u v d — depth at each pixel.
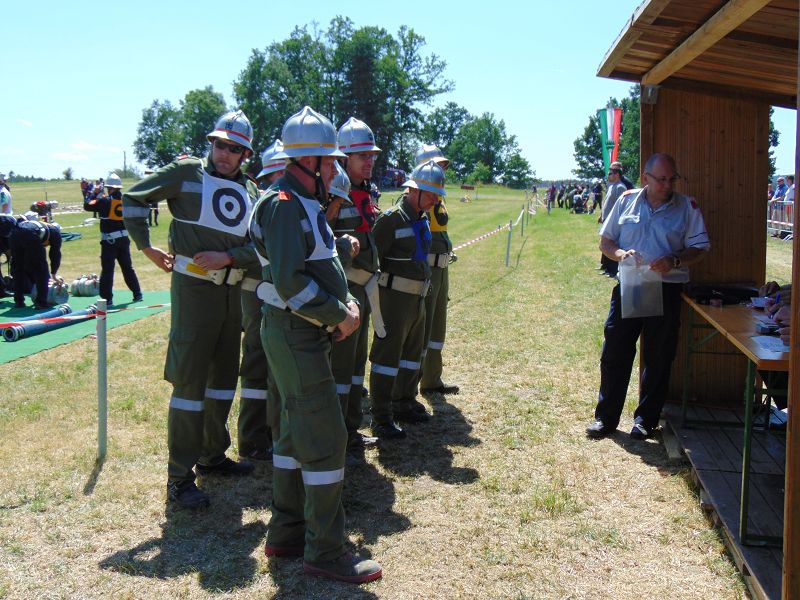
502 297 11.92
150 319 10.33
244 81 80.81
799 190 2.45
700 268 5.61
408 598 3.36
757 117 5.47
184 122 95.19
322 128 3.32
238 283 4.47
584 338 8.77
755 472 4.45
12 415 5.95
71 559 3.72
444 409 6.21
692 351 5.33
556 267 16.05
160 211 37.91
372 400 5.57
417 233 5.39
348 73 81.06
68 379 7.07
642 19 3.87
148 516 4.20
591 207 46.53
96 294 12.59
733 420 5.39
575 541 3.87
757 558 3.47
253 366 5.02
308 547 3.54
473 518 4.15
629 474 4.74
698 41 3.97
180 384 4.30
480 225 32.31
